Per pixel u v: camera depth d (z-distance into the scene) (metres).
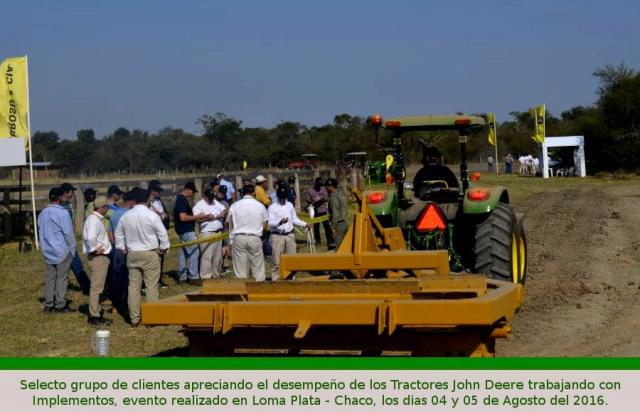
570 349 8.25
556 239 19.14
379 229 8.44
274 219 13.62
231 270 15.80
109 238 12.20
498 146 65.38
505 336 6.70
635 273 13.34
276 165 55.84
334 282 6.86
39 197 23.78
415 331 6.56
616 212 24.89
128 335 10.33
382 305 6.18
